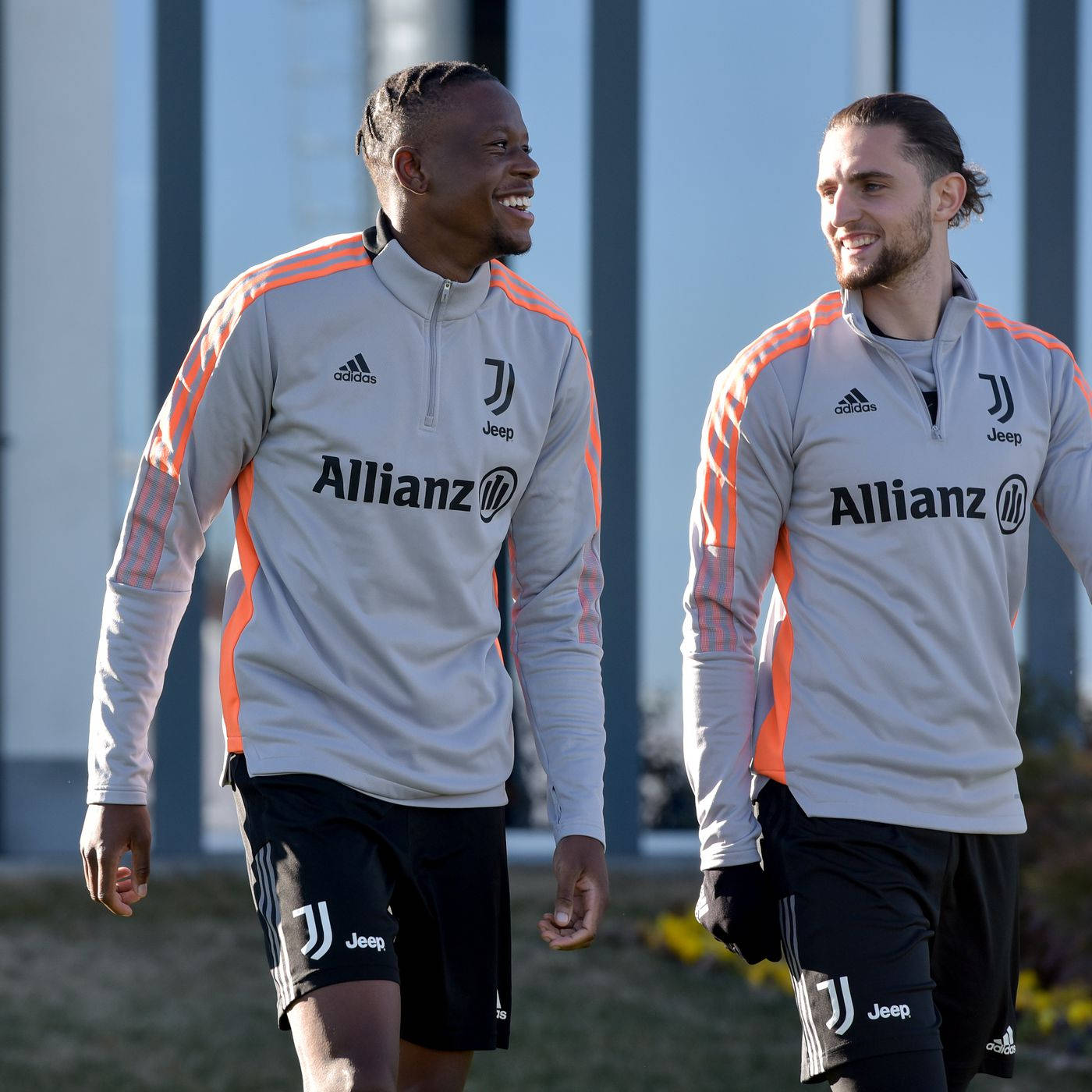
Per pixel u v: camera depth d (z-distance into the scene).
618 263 33.03
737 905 11.22
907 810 10.88
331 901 9.73
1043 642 32.97
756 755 11.55
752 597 11.55
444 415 10.39
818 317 11.51
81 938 27.50
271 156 33.25
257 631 10.31
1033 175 33.59
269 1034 22.64
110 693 10.45
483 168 10.12
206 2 32.66
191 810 32.41
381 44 33.31
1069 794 24.72
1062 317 33.59
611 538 33.03
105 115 33.25
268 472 10.38
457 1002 10.90
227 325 10.21
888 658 10.98
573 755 11.16
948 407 11.09
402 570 10.34
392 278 10.30
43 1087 20.00
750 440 11.30
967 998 11.55
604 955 27.28
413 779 10.30
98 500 33.47
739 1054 21.92
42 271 33.28
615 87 32.97
